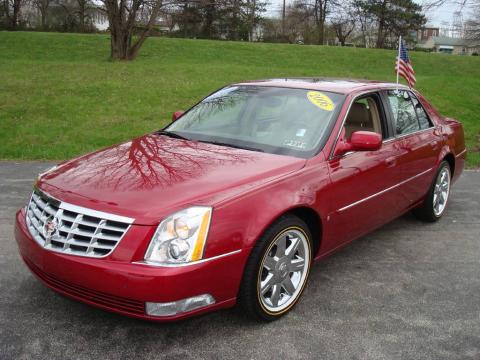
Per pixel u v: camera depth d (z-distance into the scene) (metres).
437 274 4.45
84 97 14.79
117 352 3.11
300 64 28.73
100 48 29.38
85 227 3.05
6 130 11.33
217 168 3.53
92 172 3.50
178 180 3.31
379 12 56.78
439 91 18.38
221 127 4.40
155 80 17.64
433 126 5.69
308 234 3.69
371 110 4.68
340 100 4.36
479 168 9.30
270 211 3.29
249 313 3.37
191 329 3.38
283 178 3.52
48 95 14.68
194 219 2.98
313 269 4.49
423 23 57.91
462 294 4.08
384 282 4.25
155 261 2.89
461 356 3.20
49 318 3.46
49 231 3.14
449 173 6.00
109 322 3.43
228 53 30.64
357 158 4.18
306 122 4.19
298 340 3.30
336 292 4.03
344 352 3.19
